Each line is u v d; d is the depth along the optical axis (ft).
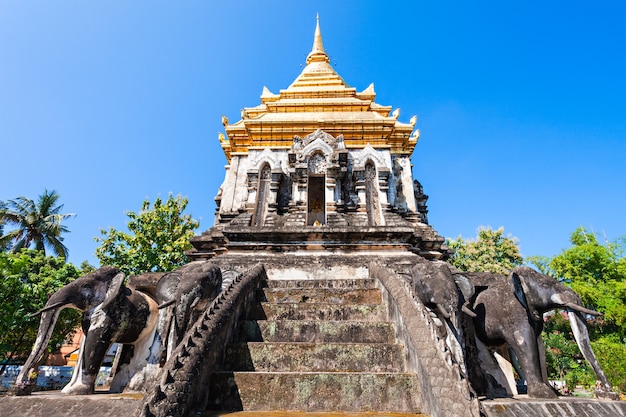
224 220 52.24
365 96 64.34
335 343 20.42
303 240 38.40
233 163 56.90
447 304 20.30
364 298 27.20
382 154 52.08
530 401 16.87
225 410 17.01
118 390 21.58
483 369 22.36
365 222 46.09
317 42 86.28
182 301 20.31
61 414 15.57
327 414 16.10
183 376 14.93
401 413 16.60
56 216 109.29
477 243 133.59
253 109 65.31
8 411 15.90
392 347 20.06
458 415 13.62
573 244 101.86
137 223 90.02
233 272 32.19
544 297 19.97
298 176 47.73
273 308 25.40
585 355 18.78
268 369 19.93
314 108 58.95
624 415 16.29
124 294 21.54
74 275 66.44
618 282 85.81
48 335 18.94
